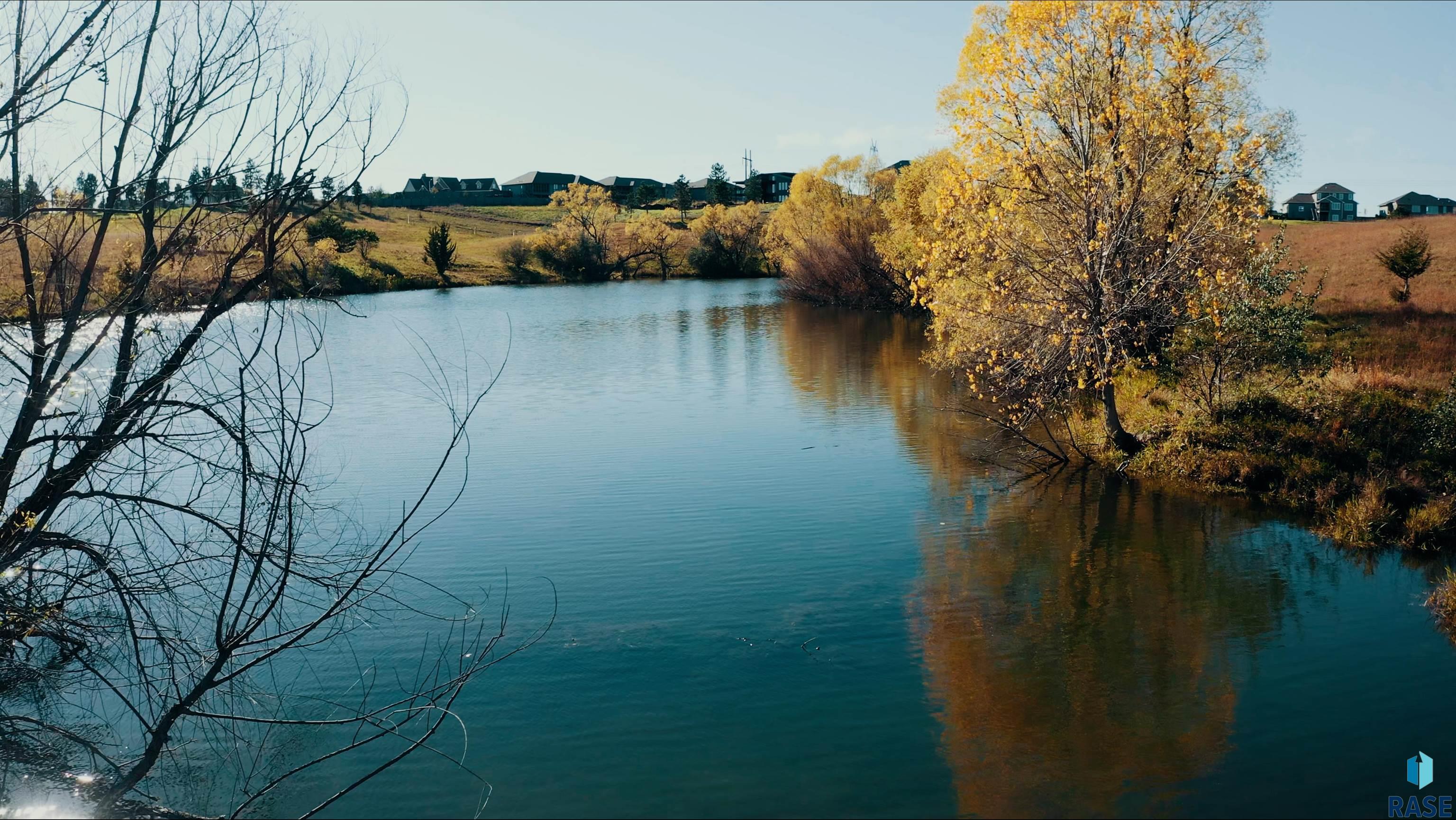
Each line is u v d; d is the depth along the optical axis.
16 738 8.59
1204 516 17.25
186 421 12.56
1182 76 18.89
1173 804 8.83
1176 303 19.62
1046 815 8.73
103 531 11.70
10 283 8.08
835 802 8.99
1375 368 21.12
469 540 16.33
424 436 24.53
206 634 11.06
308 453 22.08
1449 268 40.75
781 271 91.88
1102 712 10.52
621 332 49.69
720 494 19.12
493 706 10.80
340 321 56.31
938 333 22.17
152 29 8.29
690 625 12.88
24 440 7.93
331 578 10.79
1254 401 20.02
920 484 19.73
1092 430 22.53
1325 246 51.84
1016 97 18.91
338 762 9.70
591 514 17.80
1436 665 11.45
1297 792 8.98
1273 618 12.93
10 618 7.83
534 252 105.25
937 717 10.48
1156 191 19.44
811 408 28.03
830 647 12.20
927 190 45.19
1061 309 18.81
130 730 10.11
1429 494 16.30
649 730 10.27
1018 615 13.16
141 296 8.14
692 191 198.75
